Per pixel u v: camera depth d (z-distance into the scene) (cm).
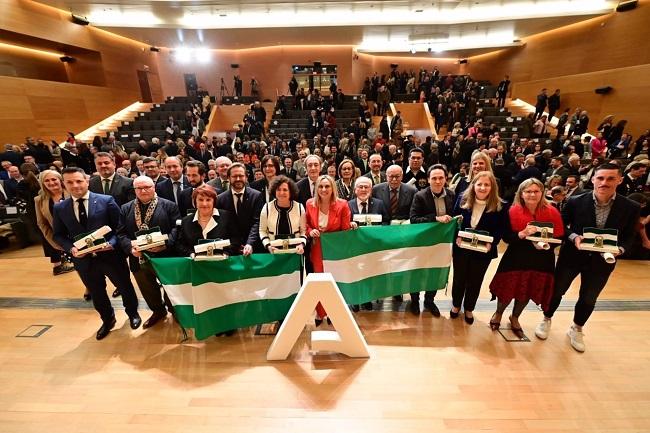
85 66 1062
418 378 201
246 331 252
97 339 242
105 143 862
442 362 215
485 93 1240
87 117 1002
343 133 888
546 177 533
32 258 408
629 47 829
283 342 212
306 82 1323
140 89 1225
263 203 263
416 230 257
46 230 287
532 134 881
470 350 226
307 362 216
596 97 867
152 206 242
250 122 939
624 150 664
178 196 302
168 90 1359
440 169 257
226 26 936
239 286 231
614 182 197
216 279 224
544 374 204
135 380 201
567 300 293
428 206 264
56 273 357
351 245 245
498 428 167
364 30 983
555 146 736
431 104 1089
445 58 1490
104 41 1055
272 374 205
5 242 455
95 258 231
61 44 921
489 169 270
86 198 233
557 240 210
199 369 210
